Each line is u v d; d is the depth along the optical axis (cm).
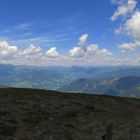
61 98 6372
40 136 3684
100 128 4441
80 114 5178
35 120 4372
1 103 5188
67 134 3922
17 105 5194
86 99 6600
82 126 4425
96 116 5219
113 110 5994
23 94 6397
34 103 5531
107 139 2730
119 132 4300
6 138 3409
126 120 5178
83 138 3847
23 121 4228
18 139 3450
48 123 4306
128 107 6581
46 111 5003
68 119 4716
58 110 5216
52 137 3719
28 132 3772
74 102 6100
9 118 4247
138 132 4431
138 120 5281
